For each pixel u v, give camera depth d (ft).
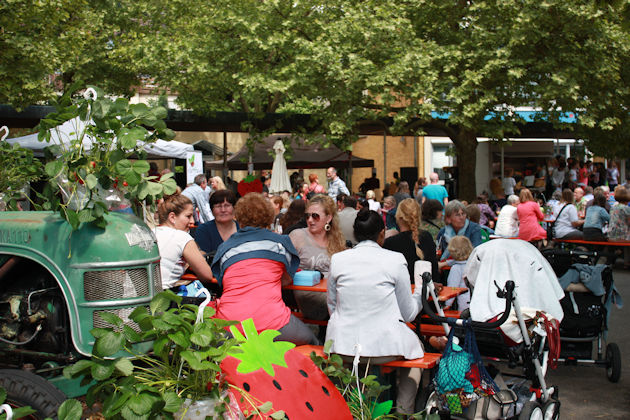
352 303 15.72
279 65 62.28
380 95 55.52
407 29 55.72
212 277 20.03
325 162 82.48
